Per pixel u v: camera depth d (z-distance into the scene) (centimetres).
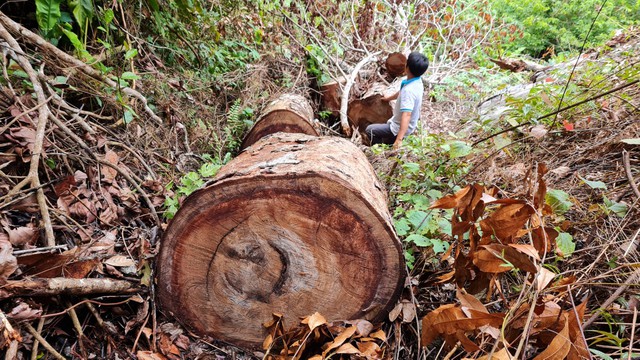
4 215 165
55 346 152
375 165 314
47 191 192
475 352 148
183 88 344
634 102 286
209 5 443
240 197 157
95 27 293
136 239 197
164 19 346
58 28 243
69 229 182
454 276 180
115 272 171
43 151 188
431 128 495
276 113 345
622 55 371
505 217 162
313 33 545
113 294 169
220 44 428
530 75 598
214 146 340
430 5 685
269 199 157
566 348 126
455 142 234
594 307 168
